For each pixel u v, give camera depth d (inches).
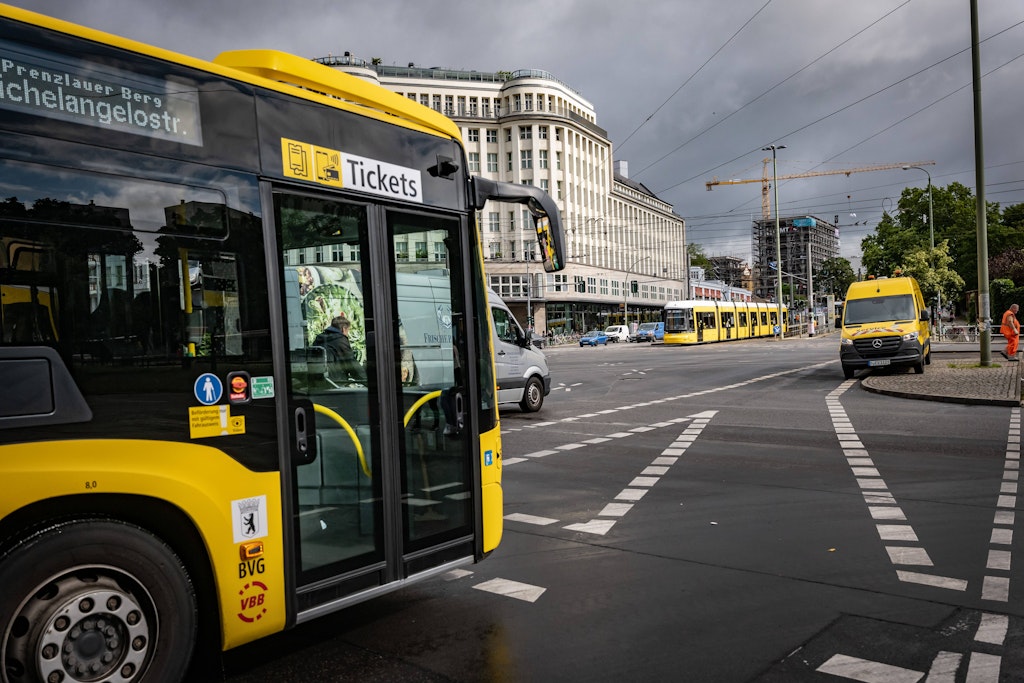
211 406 136.3
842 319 894.4
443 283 190.9
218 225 141.3
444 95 3134.8
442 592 199.8
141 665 126.3
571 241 3235.7
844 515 269.0
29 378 115.0
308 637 170.4
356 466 162.1
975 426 473.7
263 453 143.7
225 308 140.6
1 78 117.3
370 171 172.9
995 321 2265.0
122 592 124.3
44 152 120.4
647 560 224.4
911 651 157.2
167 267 133.0
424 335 182.9
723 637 166.7
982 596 187.3
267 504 143.6
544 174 3157.0
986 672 147.0
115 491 122.3
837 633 167.2
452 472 186.9
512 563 224.4
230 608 137.6
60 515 120.0
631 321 3873.0
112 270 125.9
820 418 533.6
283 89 156.9
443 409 185.9
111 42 131.3
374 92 178.9
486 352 202.1
